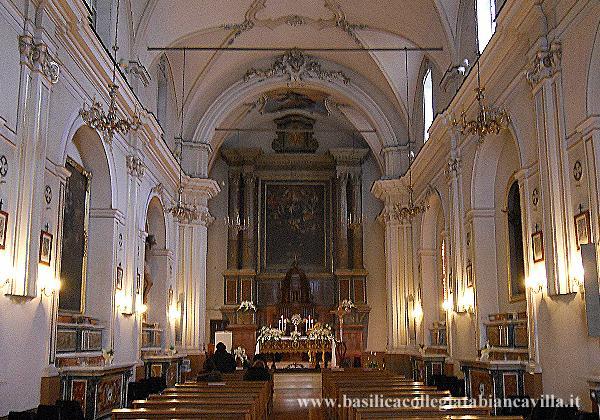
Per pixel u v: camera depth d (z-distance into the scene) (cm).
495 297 1246
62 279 1060
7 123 788
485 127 1026
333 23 1720
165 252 1747
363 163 2544
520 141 1023
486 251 1265
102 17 1208
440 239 1734
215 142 2245
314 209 2523
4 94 782
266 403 1077
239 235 2461
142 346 1503
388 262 2011
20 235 807
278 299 2422
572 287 831
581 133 813
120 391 1098
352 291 2403
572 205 841
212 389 916
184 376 1731
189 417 594
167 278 1742
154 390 1184
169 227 1797
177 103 1903
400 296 1981
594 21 779
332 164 2539
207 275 2444
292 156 2527
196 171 1948
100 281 1202
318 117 2500
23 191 816
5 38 784
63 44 952
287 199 2527
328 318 2388
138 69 1378
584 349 805
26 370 823
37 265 837
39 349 866
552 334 901
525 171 992
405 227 1991
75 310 1113
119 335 1264
